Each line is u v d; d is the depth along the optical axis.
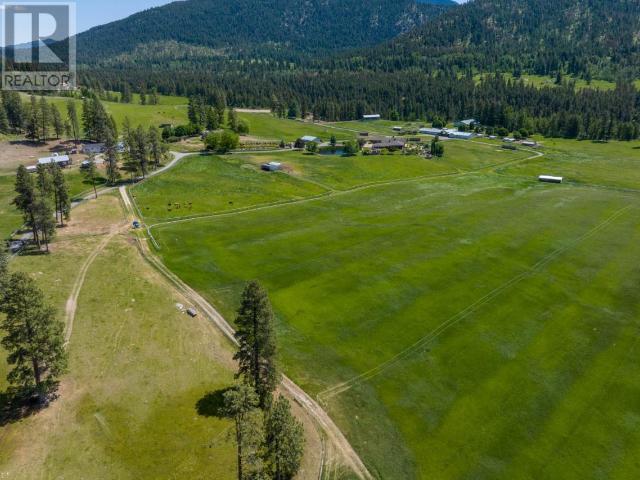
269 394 54.75
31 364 58.31
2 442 48.81
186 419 53.50
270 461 44.59
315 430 53.19
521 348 69.31
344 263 94.25
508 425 55.72
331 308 78.06
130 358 63.12
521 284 87.19
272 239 106.62
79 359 62.12
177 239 105.31
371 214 126.94
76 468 46.38
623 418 57.03
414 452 51.78
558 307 80.25
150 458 48.09
